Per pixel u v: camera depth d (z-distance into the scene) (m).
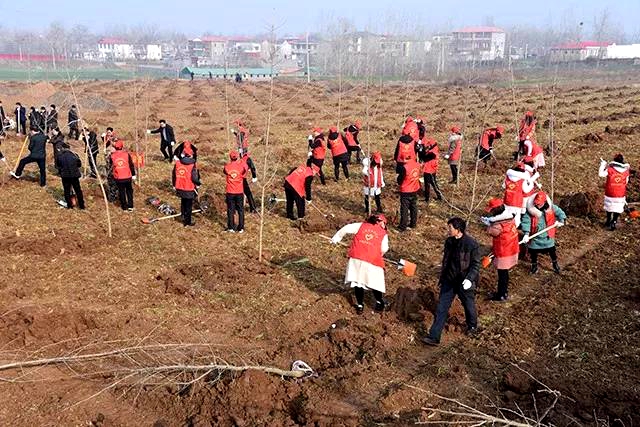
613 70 58.50
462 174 17.28
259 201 14.53
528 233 9.92
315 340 7.62
